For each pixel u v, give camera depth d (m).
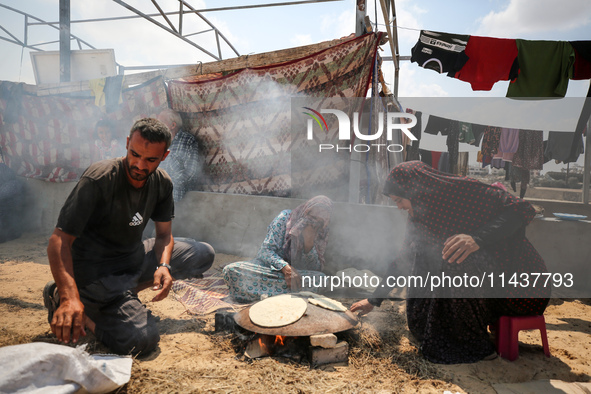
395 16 5.98
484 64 4.61
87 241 2.20
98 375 1.63
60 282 1.86
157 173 2.38
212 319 2.76
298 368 2.07
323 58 4.42
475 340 2.26
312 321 2.24
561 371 2.13
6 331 2.39
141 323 2.15
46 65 7.05
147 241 2.76
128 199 2.20
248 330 2.27
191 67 5.20
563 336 2.63
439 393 1.88
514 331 2.24
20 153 6.35
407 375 2.04
